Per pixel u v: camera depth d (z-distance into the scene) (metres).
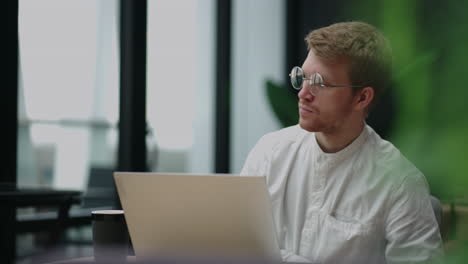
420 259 1.23
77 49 2.76
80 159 2.78
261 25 4.07
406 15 2.93
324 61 1.30
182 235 1.09
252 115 3.97
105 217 1.11
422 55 2.81
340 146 1.38
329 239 1.33
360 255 1.31
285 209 1.46
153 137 3.20
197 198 1.05
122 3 3.01
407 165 1.35
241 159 3.89
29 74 2.53
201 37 3.56
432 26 3.26
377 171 1.36
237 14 3.84
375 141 1.41
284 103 3.53
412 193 1.31
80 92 2.78
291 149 1.48
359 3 3.72
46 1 2.59
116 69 2.98
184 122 3.42
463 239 0.94
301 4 4.34
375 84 1.34
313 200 1.40
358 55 1.29
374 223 1.32
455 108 1.23
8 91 2.40
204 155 3.59
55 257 2.37
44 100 2.60
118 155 2.99
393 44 2.80
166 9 3.28
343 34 1.30
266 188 0.99
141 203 1.10
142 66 3.07
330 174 1.39
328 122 1.33
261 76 4.06
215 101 3.70
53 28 2.63
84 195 2.78
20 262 2.30
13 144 2.41
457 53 2.41
